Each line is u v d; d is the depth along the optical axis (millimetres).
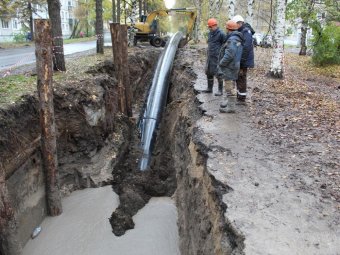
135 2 24734
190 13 24062
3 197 6473
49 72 8320
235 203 4586
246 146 6449
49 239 8320
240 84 8906
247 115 8289
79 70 12859
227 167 5594
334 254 3689
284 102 9656
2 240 6602
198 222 5855
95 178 10812
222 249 4156
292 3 18688
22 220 7988
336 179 5273
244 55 8500
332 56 18812
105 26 53156
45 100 8398
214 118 7953
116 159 11797
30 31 39875
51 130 8641
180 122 10039
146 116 13969
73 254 7902
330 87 13180
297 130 7387
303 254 3680
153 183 10750
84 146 10703
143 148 12812
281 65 13609
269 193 4840
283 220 4238
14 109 8258
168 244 8125
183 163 8375
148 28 23734
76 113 10438
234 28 7824
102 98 11406
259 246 3781
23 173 8141
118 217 9102
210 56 9383
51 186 8977
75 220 9062
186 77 12992
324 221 4238
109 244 8234
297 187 5020
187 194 7367
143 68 18703
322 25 20656
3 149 7457
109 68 15016
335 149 6414
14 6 35688
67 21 63750
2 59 18203
